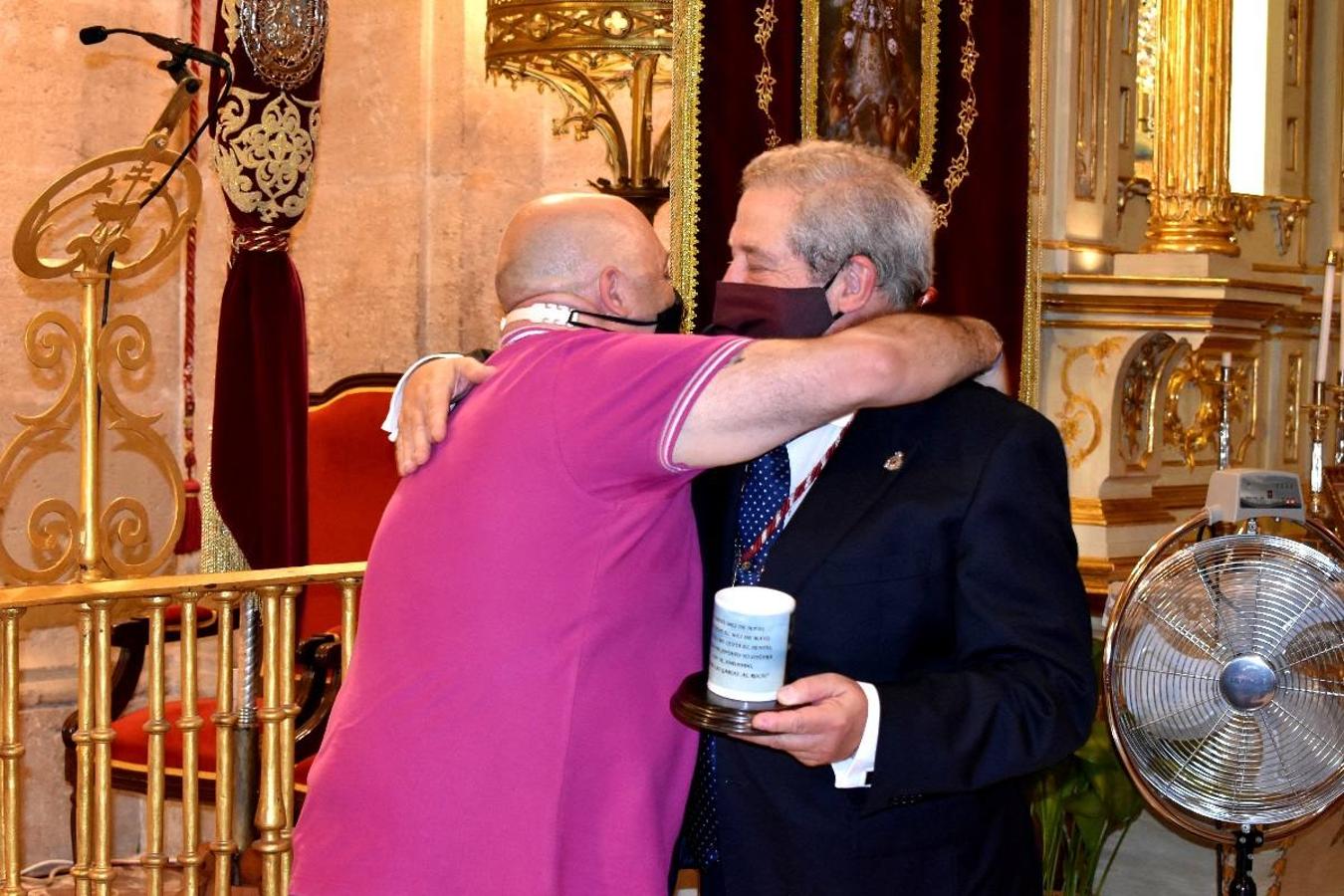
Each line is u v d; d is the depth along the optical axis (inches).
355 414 184.5
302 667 144.3
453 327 213.6
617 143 189.2
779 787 78.0
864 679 77.4
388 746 77.4
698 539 84.4
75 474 197.0
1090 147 223.8
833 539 78.2
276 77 143.6
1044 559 76.7
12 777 109.3
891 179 82.2
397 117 213.0
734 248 83.5
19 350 190.5
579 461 76.0
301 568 124.8
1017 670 73.8
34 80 190.2
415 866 75.8
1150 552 122.6
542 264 83.7
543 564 76.4
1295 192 273.7
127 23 197.8
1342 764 118.0
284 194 145.5
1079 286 213.2
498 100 215.0
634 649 78.1
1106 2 225.8
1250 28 267.3
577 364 77.8
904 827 77.7
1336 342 276.4
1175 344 220.4
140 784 149.9
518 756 75.5
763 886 78.2
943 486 77.5
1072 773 144.5
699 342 75.8
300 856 80.9
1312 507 172.2
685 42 158.7
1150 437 223.8
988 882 80.4
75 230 194.4
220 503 143.3
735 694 68.5
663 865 77.7
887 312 82.1
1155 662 120.3
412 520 80.4
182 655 119.3
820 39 172.6
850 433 81.5
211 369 211.0
